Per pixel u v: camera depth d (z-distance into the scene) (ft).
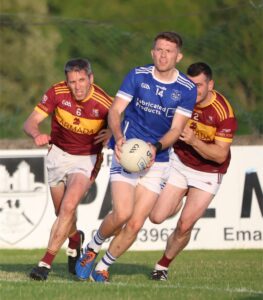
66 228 94.53
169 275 107.45
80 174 99.81
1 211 147.13
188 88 90.99
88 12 286.87
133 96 91.61
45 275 93.09
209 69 100.27
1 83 209.97
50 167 102.42
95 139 100.58
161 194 103.45
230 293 85.35
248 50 191.52
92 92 98.99
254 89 188.44
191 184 103.09
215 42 192.65
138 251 148.05
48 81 213.25
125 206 89.76
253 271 113.70
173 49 88.79
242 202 152.15
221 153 100.68
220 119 101.60
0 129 180.86
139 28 276.21
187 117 91.66
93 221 147.64
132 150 88.07
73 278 99.91
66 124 99.66
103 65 192.65
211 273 110.52
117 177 90.94
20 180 147.64
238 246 151.64
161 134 92.73
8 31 214.69
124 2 287.69
